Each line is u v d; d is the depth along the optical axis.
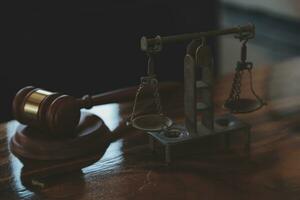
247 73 2.28
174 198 1.32
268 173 1.44
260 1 6.34
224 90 2.09
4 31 3.40
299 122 1.79
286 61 2.49
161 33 3.96
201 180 1.41
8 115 3.54
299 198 1.31
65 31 3.58
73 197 1.34
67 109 1.53
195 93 1.49
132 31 3.82
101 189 1.38
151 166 1.50
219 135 1.66
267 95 2.03
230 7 6.91
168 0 3.92
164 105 1.95
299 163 1.50
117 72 3.86
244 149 1.59
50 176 1.45
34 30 3.48
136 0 3.79
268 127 1.75
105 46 3.75
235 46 6.17
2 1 3.34
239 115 1.85
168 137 1.53
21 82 3.53
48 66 3.60
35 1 3.45
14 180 1.43
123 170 1.48
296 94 2.04
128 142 1.66
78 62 3.69
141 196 1.34
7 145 1.65
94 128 1.65
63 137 1.58
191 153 1.57
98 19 3.66
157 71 3.97
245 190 1.35
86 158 1.55
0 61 3.45
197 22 4.12
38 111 1.55
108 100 1.74
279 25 6.07
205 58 1.47
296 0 5.75
